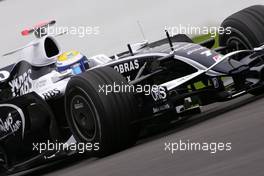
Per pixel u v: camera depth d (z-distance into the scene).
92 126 28.88
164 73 32.31
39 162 33.22
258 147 19.00
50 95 32.94
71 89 29.44
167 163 21.02
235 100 35.38
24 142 33.78
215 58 30.45
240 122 24.50
